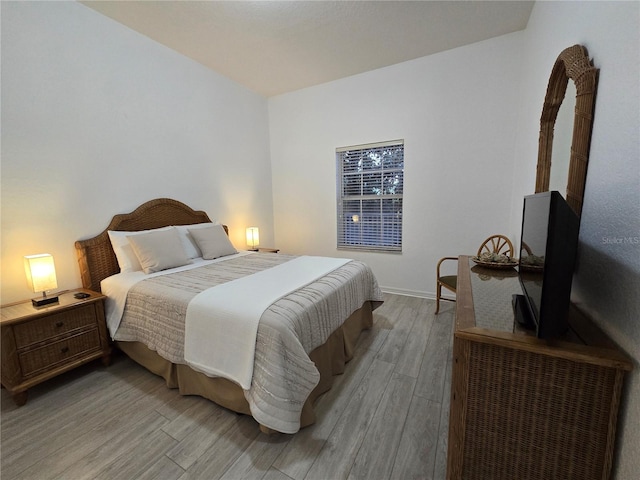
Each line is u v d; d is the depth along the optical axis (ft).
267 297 5.67
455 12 8.02
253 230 12.85
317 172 13.53
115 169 8.54
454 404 3.54
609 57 3.42
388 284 12.55
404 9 7.84
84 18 7.65
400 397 5.90
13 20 6.46
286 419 4.53
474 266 6.90
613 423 2.83
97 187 8.15
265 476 4.24
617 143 3.14
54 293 7.31
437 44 9.70
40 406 5.81
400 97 11.18
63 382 6.63
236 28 8.65
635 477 2.59
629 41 2.96
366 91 11.81
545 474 3.19
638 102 2.75
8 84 6.46
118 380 6.69
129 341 7.07
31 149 6.87
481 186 10.27
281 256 10.24
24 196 6.82
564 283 3.06
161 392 6.23
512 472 3.34
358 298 7.84
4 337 5.59
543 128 6.25
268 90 13.53
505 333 3.24
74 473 4.34
